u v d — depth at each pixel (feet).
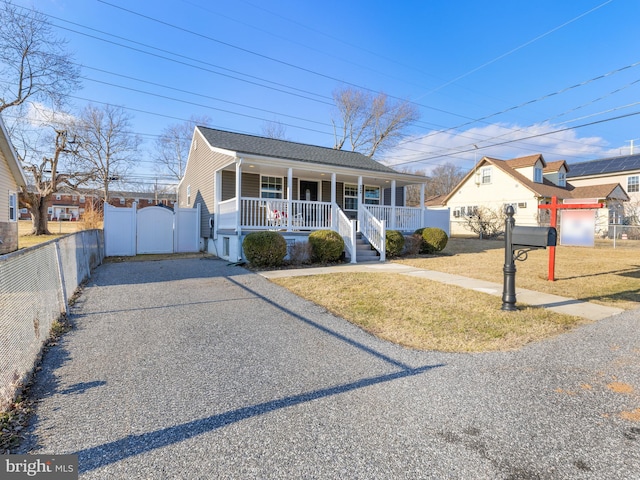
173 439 6.48
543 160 79.92
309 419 7.18
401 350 11.15
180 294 18.95
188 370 9.62
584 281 23.39
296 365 9.99
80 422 7.03
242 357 10.58
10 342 8.43
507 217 15.71
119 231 39.37
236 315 15.12
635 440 6.50
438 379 9.07
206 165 44.39
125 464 5.79
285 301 17.49
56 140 70.18
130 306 16.47
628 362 10.20
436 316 14.75
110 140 96.89
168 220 42.86
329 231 31.89
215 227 39.40
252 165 36.24
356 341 11.98
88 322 13.98
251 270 27.14
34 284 10.68
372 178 43.86
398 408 7.63
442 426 6.95
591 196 76.84
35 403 7.79
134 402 7.86
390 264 31.73
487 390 8.47
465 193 90.02
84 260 23.04
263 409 7.57
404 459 5.95
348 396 8.16
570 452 6.14
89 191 105.60
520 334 12.62
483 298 17.92
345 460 5.91
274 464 5.81
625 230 68.39
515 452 6.14
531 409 7.60
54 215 163.84
